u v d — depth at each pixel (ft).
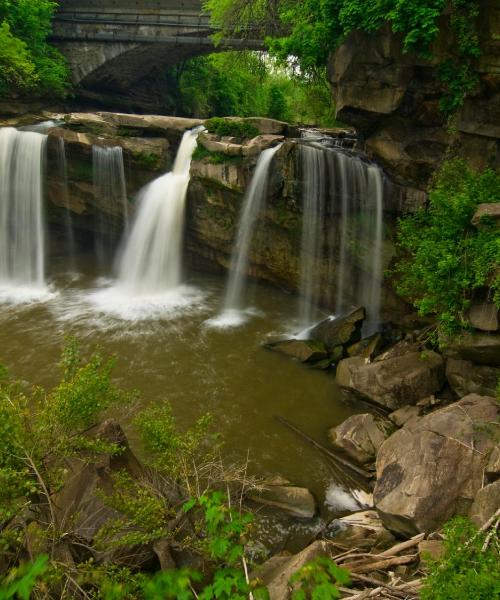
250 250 51.60
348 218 45.09
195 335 44.60
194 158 52.06
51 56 89.71
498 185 32.63
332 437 30.22
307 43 40.75
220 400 34.50
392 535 22.15
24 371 37.24
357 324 42.32
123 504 17.44
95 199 59.57
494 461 21.74
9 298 51.88
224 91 131.95
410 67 36.68
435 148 39.88
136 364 39.04
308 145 45.62
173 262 56.13
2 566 15.89
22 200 59.00
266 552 21.86
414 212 41.52
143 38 86.58
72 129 57.41
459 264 29.94
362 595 15.93
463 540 16.01
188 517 18.69
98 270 60.90
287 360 40.27
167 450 20.49
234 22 65.51
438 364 33.81
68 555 15.94
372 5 34.06
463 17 33.55
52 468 18.17
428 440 24.00
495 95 35.01
